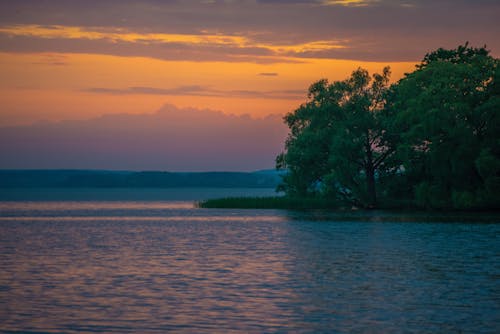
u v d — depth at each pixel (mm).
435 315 32812
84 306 35375
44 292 39500
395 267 49531
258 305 35438
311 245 67438
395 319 32125
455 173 113125
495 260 53219
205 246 67938
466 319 31938
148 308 34781
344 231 85188
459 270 47562
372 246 65625
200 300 36812
